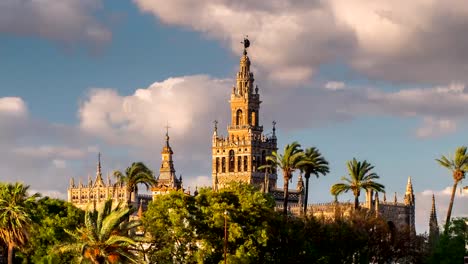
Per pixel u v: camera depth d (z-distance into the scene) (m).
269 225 184.88
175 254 175.00
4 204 161.88
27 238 164.88
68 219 180.88
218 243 177.62
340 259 198.62
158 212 176.12
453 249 191.62
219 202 182.00
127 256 138.00
